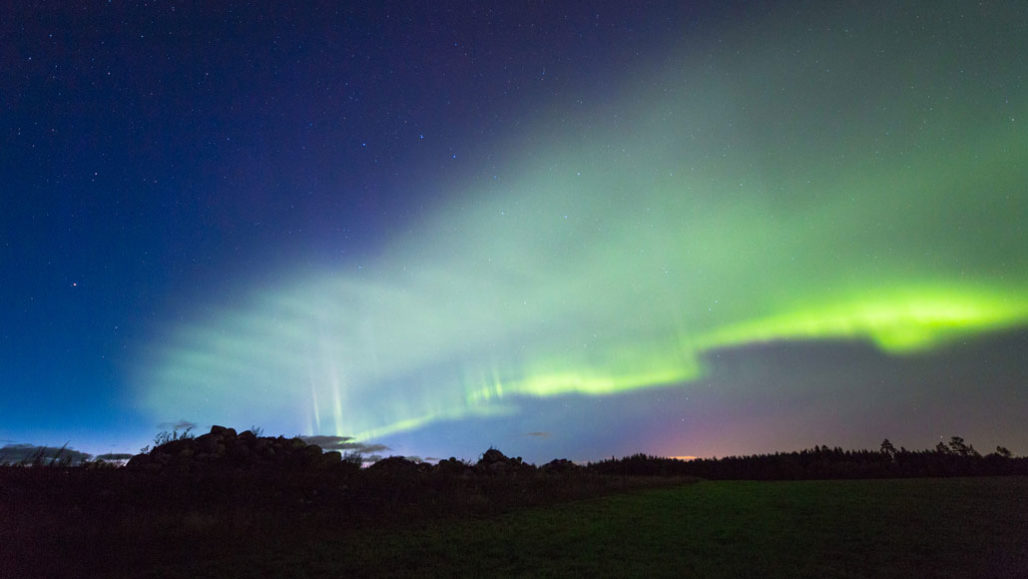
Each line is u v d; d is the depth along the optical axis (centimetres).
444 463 2669
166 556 1012
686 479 2952
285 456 2202
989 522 1304
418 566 964
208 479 1716
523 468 2933
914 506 1593
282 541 1154
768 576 866
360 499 1678
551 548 1102
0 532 1064
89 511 1319
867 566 915
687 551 1055
